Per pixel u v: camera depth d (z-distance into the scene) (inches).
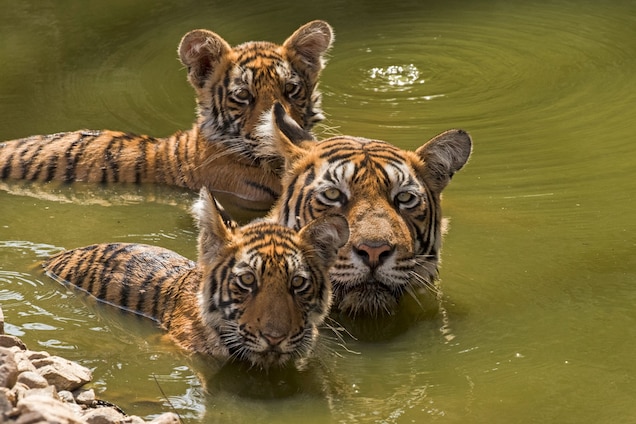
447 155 429.4
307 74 546.3
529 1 822.5
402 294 419.2
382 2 816.3
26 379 319.3
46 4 790.5
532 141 585.3
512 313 413.4
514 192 523.5
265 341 366.3
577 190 524.1
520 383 366.9
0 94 648.4
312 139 456.1
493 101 645.9
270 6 794.8
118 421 317.4
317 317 381.4
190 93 653.9
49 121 612.1
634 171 544.1
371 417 346.9
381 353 389.1
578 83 669.3
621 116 616.1
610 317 408.8
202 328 386.9
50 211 508.4
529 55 717.9
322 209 410.9
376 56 721.6
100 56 706.2
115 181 547.2
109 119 615.8
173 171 548.7
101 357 379.9
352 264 391.9
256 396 360.5
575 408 351.3
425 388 365.4
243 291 372.8
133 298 414.9
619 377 369.7
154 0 797.2
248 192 536.1
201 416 346.6
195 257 455.5
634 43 732.7
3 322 375.6
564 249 462.6
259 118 522.3
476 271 444.1
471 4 817.5
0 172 550.9
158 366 376.2
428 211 418.9
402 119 617.9
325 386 367.2
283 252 375.2
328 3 807.1
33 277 435.2
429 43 743.7
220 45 536.1
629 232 477.4
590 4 811.4
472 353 387.5
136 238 476.4
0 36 735.1
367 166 414.3
